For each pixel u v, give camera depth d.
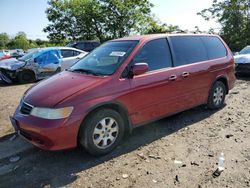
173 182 3.62
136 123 4.72
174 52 5.40
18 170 4.05
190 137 5.05
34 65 11.89
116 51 4.95
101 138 4.29
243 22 31.45
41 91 4.34
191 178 3.70
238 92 8.73
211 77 6.15
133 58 4.71
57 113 3.87
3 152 4.60
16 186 3.65
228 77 6.68
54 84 4.46
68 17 33.38
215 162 4.11
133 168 3.99
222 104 6.84
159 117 5.09
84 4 32.31
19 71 11.65
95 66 4.88
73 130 3.95
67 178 3.79
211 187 3.50
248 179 3.66
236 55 12.73
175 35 5.61
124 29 32.94
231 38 31.59
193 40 5.96
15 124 4.34
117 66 4.56
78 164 4.14
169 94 5.16
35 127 3.90
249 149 4.52
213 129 5.43
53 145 3.88
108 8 31.92
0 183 3.74
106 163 4.15
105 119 4.29
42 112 3.96
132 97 4.55
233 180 3.64
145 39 5.05
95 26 33.03
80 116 3.97
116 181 3.68
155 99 4.91
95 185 3.61
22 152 4.59
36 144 4.05
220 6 32.16
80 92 4.06
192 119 6.00
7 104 7.77
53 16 33.31
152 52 5.04
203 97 6.06
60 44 35.00
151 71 4.91
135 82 4.59
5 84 11.81
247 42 30.50
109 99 4.24
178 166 4.02
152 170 3.92
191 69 5.59
